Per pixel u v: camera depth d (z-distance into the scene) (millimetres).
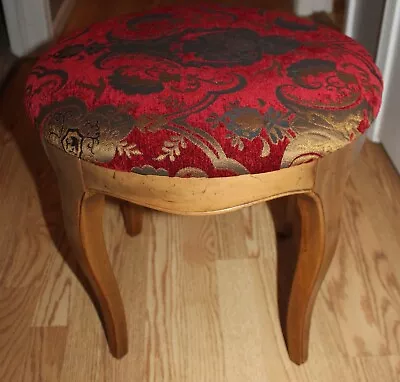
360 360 913
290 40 753
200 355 929
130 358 924
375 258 1102
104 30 797
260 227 1192
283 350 932
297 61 700
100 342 950
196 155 599
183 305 1016
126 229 1172
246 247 1143
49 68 716
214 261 1109
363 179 1318
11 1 1856
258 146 604
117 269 1092
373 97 677
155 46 738
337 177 680
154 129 606
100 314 996
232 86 649
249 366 910
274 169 616
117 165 613
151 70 680
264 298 1025
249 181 628
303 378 889
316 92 649
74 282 1064
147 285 1057
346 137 631
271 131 609
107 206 1249
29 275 1081
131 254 1126
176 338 957
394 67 1296
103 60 710
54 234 1180
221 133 603
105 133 613
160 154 601
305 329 858
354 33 1592
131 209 1112
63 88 669
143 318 992
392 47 1289
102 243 778
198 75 668
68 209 723
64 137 628
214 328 972
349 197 1264
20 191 1305
